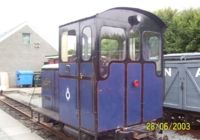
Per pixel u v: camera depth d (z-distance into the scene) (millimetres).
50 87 8539
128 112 6137
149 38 6586
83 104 6043
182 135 8500
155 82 6660
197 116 8883
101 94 5691
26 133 8945
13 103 15922
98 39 5637
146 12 6445
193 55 8711
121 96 6008
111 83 5840
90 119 5801
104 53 5750
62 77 6969
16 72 28578
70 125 6617
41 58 31328
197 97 8602
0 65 29359
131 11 6230
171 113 9812
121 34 6062
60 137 7809
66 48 6734
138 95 6316
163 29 6867
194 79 8688
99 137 6023
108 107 5801
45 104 9094
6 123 10523
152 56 6645
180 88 9133
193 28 15852
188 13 17047
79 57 6156
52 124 8906
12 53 29953
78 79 6199
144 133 6137
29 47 30781
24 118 11328
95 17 5652
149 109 6543
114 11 5938
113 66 5875
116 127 5938
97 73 5621
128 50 6152
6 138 8352
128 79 6133
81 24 6121
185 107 8977
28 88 25547
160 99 6781
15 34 30094
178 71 9180
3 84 26047
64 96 6891
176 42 16766
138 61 6324
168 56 9492
